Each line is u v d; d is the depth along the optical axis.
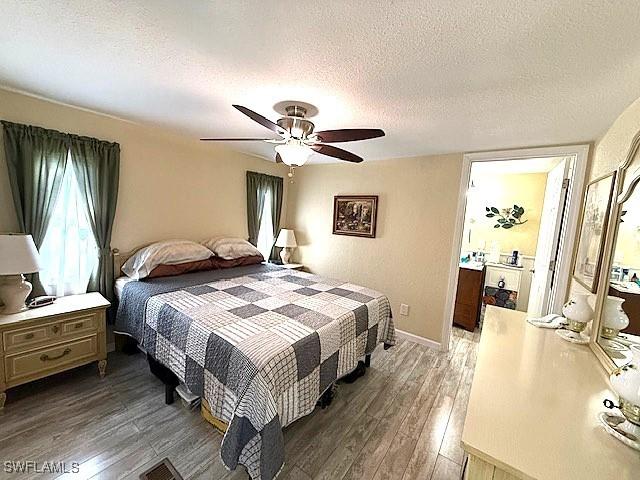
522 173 4.20
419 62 1.32
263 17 1.08
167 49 1.36
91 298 2.26
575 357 1.37
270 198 4.09
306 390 1.58
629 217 1.29
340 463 1.59
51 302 2.11
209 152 3.28
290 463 1.58
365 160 3.54
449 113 1.90
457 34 1.10
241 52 1.34
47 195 2.14
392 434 1.83
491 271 4.21
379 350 3.04
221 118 2.36
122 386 2.12
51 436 1.62
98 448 1.57
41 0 1.05
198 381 1.62
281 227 4.34
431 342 3.14
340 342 1.91
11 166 1.98
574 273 2.22
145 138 2.71
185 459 1.54
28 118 2.05
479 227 4.50
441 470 1.58
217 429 1.73
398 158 3.30
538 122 1.96
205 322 1.73
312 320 1.87
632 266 1.23
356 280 3.70
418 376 2.54
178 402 1.97
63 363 2.00
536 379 1.16
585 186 2.32
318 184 4.04
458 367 2.73
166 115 2.36
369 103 1.82
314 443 1.73
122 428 1.72
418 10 0.99
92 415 1.81
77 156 2.26
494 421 0.90
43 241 2.16
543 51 1.17
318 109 1.97
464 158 2.88
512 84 1.47
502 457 0.77
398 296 3.37
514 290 4.07
